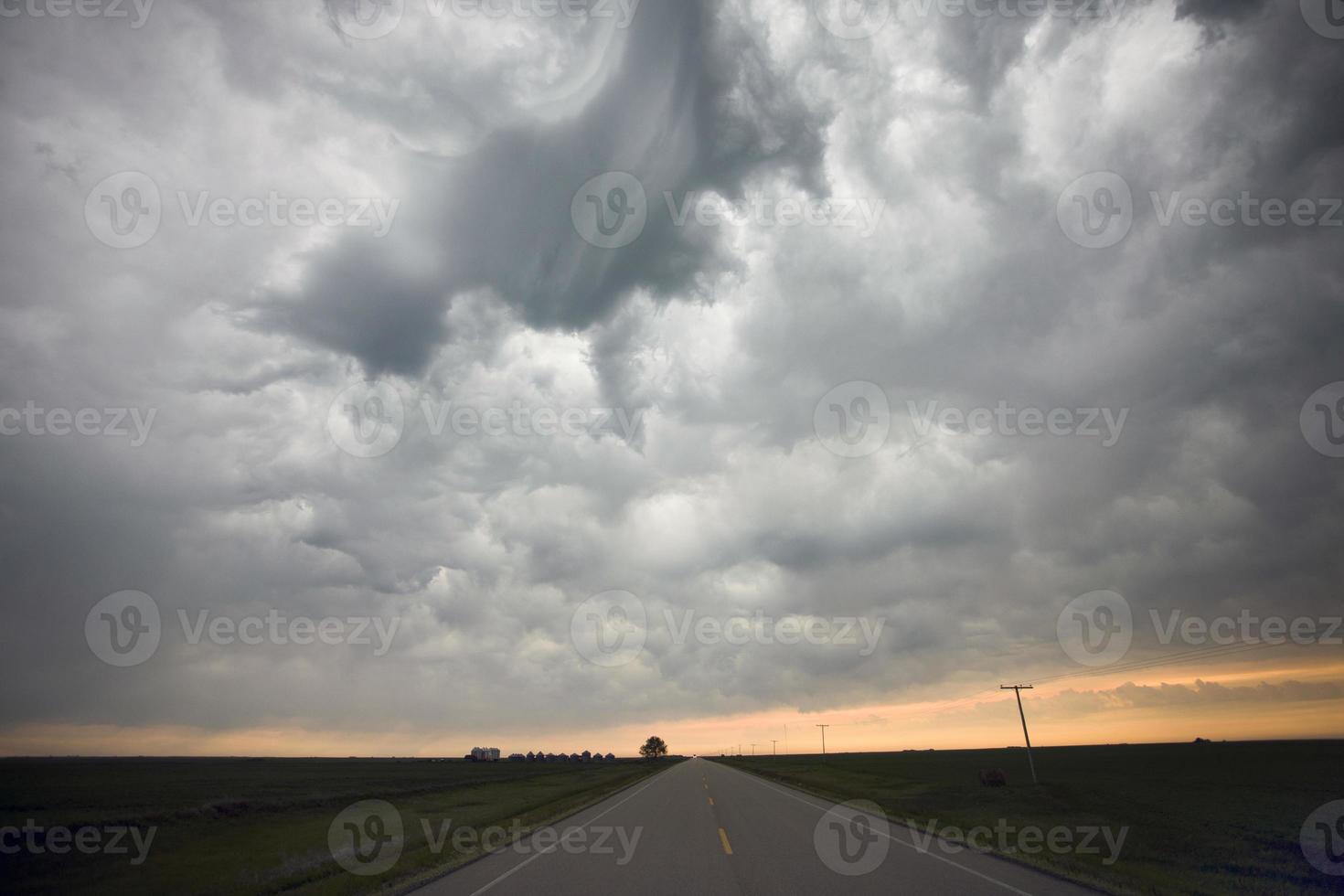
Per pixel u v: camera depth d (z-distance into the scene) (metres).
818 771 70.12
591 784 45.94
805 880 11.30
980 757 128.12
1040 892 10.37
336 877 12.12
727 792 33.75
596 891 10.53
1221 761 73.56
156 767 98.00
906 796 34.97
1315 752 91.31
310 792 42.25
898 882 11.13
